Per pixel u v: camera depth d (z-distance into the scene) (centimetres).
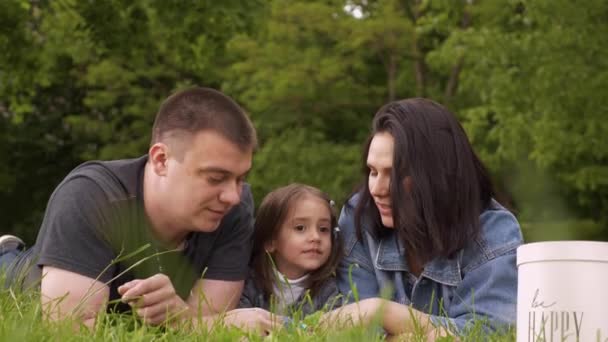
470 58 1386
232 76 1927
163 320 312
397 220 373
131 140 2030
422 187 368
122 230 350
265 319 321
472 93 1742
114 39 1184
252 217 392
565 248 245
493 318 342
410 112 377
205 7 1111
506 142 1343
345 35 1795
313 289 419
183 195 344
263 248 431
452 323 326
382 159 377
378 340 252
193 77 2000
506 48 1338
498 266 360
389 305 330
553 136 1282
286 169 1781
